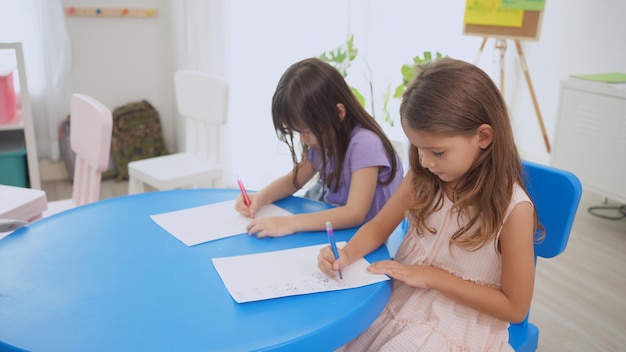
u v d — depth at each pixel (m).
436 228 1.13
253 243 1.13
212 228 1.20
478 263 1.08
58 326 0.83
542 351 1.87
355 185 1.33
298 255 1.09
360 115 1.41
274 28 3.21
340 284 0.98
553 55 3.75
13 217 1.31
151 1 3.40
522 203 1.03
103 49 3.38
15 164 2.69
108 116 1.65
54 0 3.07
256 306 0.90
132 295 0.92
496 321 1.08
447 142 0.98
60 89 3.22
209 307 0.89
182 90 2.43
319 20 3.28
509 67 4.04
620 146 2.68
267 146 3.38
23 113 2.60
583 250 2.61
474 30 3.44
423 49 3.61
